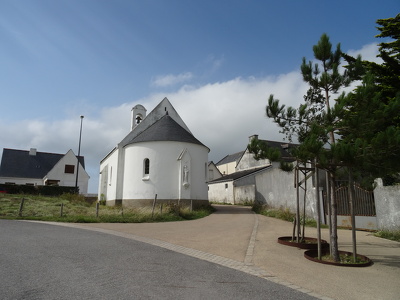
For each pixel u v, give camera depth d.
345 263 7.18
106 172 29.47
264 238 10.66
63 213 16.84
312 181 16.14
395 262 7.59
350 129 7.14
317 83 8.55
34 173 47.50
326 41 8.62
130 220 15.05
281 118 8.70
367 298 5.02
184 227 13.29
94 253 7.39
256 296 4.86
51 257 6.80
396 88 14.23
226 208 25.42
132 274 5.74
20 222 13.16
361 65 8.10
